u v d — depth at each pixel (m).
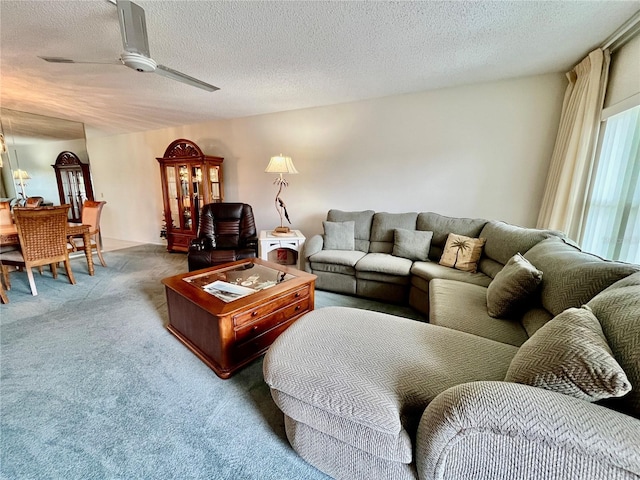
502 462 0.71
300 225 4.16
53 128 4.55
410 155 3.34
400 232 2.99
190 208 4.59
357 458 1.03
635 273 1.08
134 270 3.84
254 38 2.03
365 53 2.26
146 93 3.23
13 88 3.09
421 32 1.94
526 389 0.73
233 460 1.20
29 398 1.52
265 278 2.22
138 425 1.36
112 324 2.32
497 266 2.27
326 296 2.93
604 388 0.66
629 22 1.80
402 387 0.99
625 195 2.02
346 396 0.97
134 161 5.50
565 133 2.54
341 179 3.78
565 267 1.39
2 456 1.20
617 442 0.60
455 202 3.22
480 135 3.00
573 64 2.47
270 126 4.12
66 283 3.28
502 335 1.44
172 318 2.18
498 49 2.19
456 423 0.73
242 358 1.80
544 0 1.60
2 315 2.46
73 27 1.90
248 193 4.52
